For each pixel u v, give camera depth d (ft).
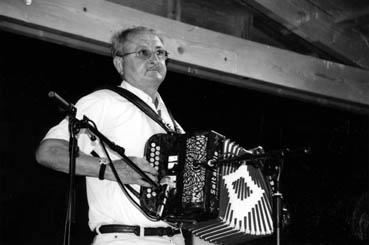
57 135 10.99
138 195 10.59
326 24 21.26
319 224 20.47
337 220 20.74
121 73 13.29
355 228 20.83
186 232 15.55
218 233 11.44
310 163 20.75
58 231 15.56
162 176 10.68
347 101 20.75
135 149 11.61
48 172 15.70
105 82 17.01
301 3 20.74
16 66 15.88
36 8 14.87
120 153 10.18
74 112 9.80
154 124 12.01
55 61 16.44
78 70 16.70
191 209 10.40
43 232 15.40
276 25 20.97
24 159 15.53
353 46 21.59
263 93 20.17
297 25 20.71
